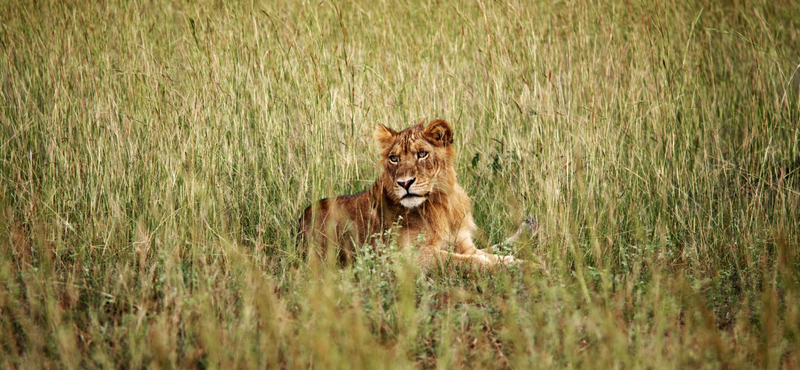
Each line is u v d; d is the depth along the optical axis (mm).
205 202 9766
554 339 6293
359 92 12016
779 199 9562
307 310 6715
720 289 7996
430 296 7477
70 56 11898
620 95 11547
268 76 11719
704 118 11383
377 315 6848
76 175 10312
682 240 9461
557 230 9336
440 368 5777
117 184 10250
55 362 6055
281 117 11492
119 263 8570
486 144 11812
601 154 10484
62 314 7016
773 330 6477
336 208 10047
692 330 6641
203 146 10586
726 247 8992
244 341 6121
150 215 9812
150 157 10477
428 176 9438
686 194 9828
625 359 5836
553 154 10453
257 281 7699
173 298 7207
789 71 12070
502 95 11844
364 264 8336
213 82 11539
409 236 9656
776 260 8188
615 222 9484
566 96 11703
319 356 5707
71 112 11195
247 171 10859
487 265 8898
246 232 10242
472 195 11219
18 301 7199
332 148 11219
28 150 11172
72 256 8883
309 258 8609
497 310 7281
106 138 10758
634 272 7875
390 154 9539
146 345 6262
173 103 11250
